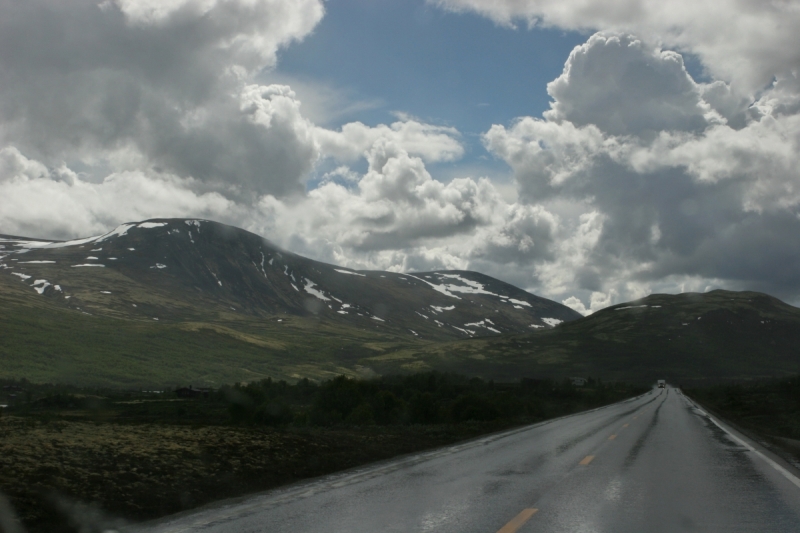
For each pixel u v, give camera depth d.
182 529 9.07
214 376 163.88
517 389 99.00
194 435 19.59
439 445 22.28
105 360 159.50
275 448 17.86
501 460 17.25
